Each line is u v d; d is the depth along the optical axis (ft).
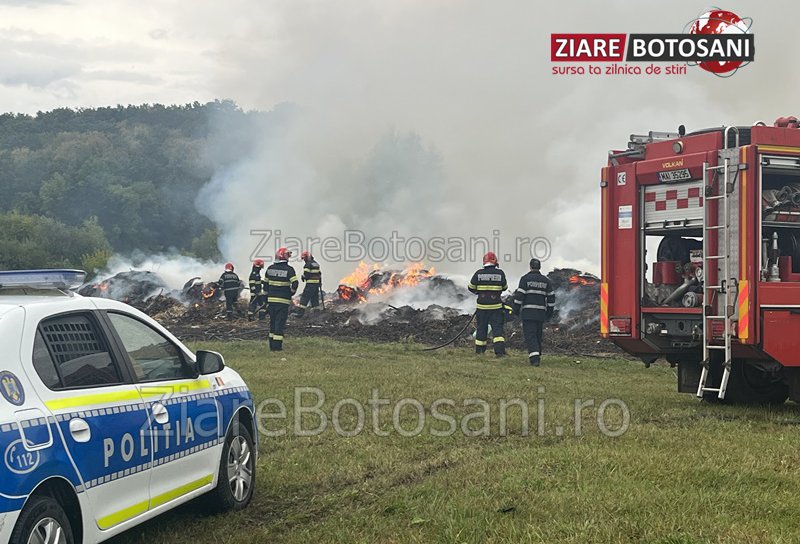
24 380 16.40
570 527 20.30
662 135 42.27
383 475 26.99
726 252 37.52
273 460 28.73
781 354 37.29
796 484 24.32
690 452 28.48
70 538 16.43
